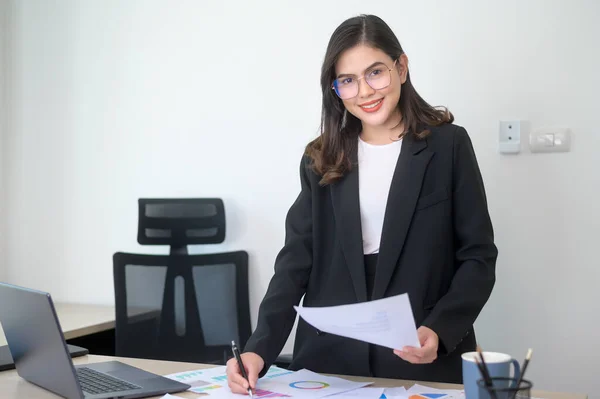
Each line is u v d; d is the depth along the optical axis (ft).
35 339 4.67
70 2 10.59
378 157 5.71
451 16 8.48
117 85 10.36
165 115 10.09
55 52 10.71
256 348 5.10
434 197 5.45
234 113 9.70
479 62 8.37
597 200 7.95
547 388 8.16
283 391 4.73
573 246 8.05
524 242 8.24
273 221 9.53
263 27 9.49
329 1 9.12
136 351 8.71
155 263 8.88
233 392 4.72
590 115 7.95
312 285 5.69
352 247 5.49
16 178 11.02
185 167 10.00
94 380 4.99
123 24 10.28
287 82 9.39
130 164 10.32
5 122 11.03
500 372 3.76
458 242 5.56
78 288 10.67
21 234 11.00
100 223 10.52
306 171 5.96
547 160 8.12
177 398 4.56
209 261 8.91
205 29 9.82
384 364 5.32
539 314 8.19
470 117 8.43
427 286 5.36
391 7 8.77
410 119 5.65
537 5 8.11
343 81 5.52
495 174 8.34
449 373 5.29
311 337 5.66
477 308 5.06
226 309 8.86
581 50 7.96
